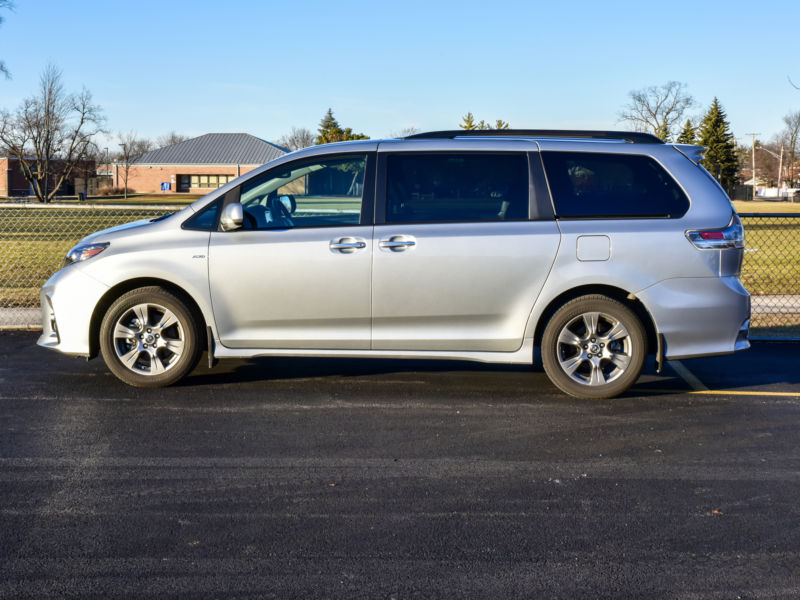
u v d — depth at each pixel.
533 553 3.54
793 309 10.42
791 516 3.96
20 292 11.70
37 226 25.59
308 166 6.12
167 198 78.25
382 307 6.04
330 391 6.33
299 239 6.04
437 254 5.95
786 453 4.93
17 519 3.86
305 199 6.12
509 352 6.08
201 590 3.19
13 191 83.31
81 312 6.18
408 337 6.09
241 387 6.43
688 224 5.93
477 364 7.32
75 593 3.15
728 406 5.99
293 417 5.61
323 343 6.14
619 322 5.98
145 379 6.27
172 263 6.08
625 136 6.28
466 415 5.70
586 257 5.91
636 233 5.90
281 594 3.16
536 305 5.97
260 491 4.25
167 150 85.69
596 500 4.16
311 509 4.02
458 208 6.02
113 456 4.78
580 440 5.16
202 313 6.23
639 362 6.01
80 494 4.18
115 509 3.99
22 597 3.12
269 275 6.05
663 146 6.12
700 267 5.91
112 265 6.13
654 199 5.99
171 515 3.93
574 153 6.05
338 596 3.15
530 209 5.98
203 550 3.54
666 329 5.94
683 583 3.27
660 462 4.75
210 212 6.18
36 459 4.71
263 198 6.16
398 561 3.45
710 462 4.75
